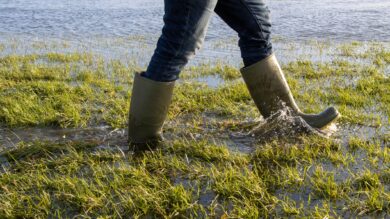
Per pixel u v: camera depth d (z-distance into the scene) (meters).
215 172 2.90
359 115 4.15
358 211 2.43
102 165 3.08
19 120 4.05
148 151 3.29
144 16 20.58
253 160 3.16
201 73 7.07
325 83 6.04
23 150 3.32
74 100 4.92
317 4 24.77
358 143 3.39
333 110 3.66
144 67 7.87
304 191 2.68
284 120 3.65
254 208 2.44
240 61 8.77
